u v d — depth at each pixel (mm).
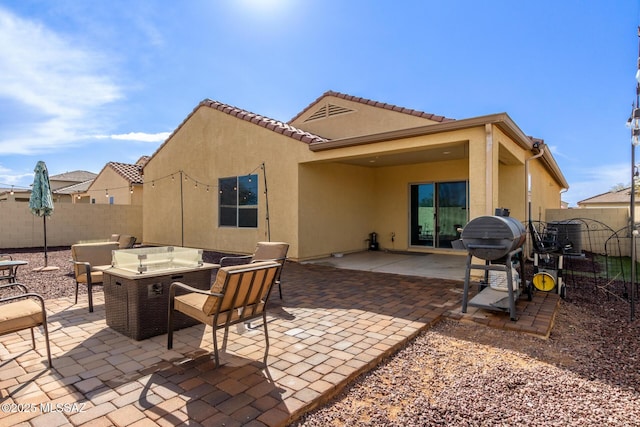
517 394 2848
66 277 7250
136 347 3600
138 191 16891
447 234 10719
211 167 11453
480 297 4918
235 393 2709
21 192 23766
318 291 5973
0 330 2881
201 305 3385
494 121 6125
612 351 3742
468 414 2568
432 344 3867
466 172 10242
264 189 9898
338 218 10453
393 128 10719
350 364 3213
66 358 3324
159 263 4141
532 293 5781
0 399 2617
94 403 2566
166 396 2664
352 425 2438
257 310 3512
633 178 5066
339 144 8117
